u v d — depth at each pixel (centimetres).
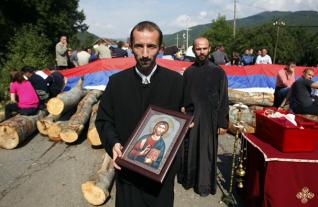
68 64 1325
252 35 4797
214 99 434
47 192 474
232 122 735
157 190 239
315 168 356
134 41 223
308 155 362
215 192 457
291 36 4878
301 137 364
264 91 1045
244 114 731
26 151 642
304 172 357
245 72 1084
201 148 439
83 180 510
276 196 358
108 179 456
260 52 1430
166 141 223
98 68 1064
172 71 245
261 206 380
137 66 236
